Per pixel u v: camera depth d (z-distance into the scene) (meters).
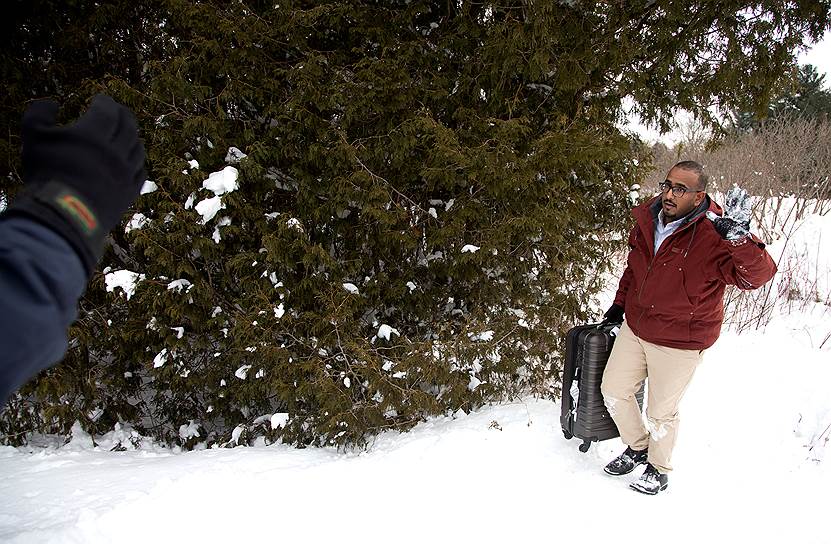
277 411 4.36
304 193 3.75
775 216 8.62
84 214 0.65
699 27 3.69
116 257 4.13
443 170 3.64
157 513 2.62
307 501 2.96
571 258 4.19
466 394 4.11
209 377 4.05
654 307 3.04
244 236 3.77
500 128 3.61
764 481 3.31
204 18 3.46
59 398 3.93
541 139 3.57
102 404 4.19
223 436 4.24
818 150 10.47
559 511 2.98
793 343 5.08
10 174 3.76
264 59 3.68
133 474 3.25
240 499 2.88
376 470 3.38
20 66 3.79
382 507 2.96
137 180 0.74
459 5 3.99
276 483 3.12
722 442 3.73
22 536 2.33
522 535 2.78
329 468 3.40
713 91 3.94
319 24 3.78
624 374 3.22
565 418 3.55
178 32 3.81
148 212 3.80
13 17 3.65
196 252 3.84
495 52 3.68
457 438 3.71
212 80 3.76
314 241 4.02
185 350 3.97
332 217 3.90
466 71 3.85
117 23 3.86
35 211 0.62
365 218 3.92
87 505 2.76
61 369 3.81
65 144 0.67
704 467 3.46
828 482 3.28
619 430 3.35
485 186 3.71
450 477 3.29
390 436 4.03
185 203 3.59
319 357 3.90
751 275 2.75
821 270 7.02
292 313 3.85
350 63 3.91
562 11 3.66
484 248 3.78
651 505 3.05
